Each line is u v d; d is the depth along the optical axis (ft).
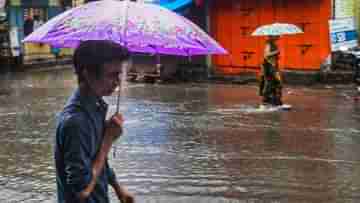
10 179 28.14
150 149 34.01
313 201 24.40
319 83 67.41
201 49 12.37
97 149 11.39
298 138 37.29
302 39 69.51
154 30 11.98
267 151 33.55
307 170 29.30
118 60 11.13
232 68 75.92
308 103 53.62
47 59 104.17
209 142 36.11
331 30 66.74
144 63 75.05
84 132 10.94
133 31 11.88
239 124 42.50
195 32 12.62
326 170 29.32
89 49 11.02
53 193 25.94
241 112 48.34
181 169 29.50
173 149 34.06
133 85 70.44
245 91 63.93
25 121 44.96
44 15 102.99
